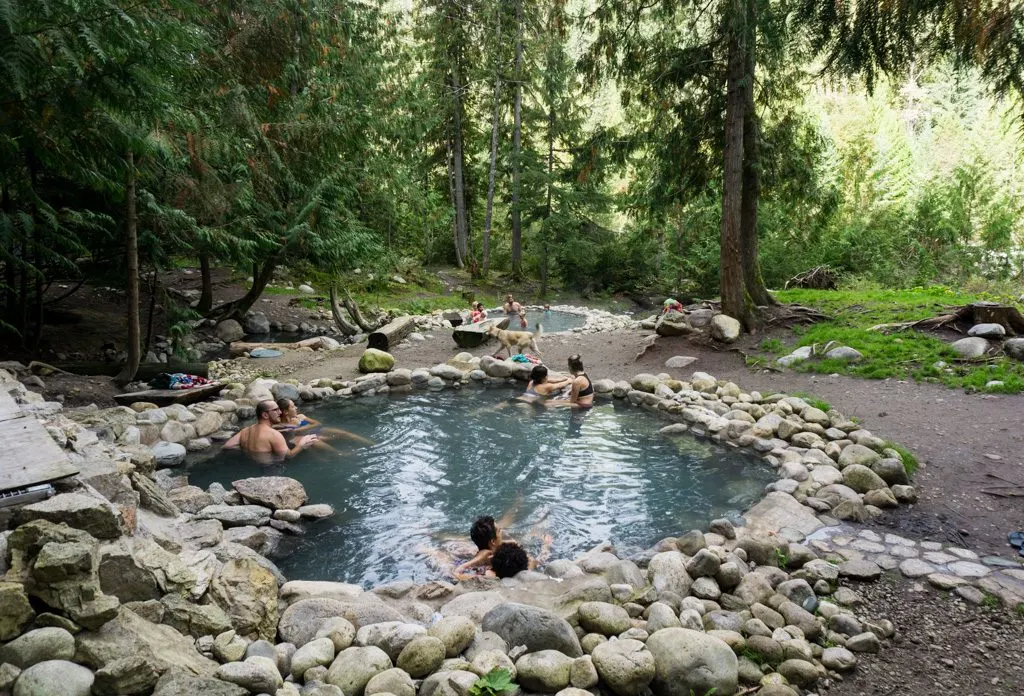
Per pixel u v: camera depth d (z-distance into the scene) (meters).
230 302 17.50
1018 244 23.16
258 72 14.04
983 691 3.76
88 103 7.29
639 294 28.31
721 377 11.75
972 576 4.96
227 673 3.08
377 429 9.41
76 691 2.77
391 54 25.20
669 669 3.66
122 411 8.66
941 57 9.98
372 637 3.85
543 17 27.88
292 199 15.56
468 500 6.99
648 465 8.03
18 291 12.66
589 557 5.40
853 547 5.52
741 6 10.73
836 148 27.17
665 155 14.23
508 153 29.86
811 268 23.19
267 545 5.73
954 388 9.54
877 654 4.12
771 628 4.30
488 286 28.98
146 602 3.54
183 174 10.95
